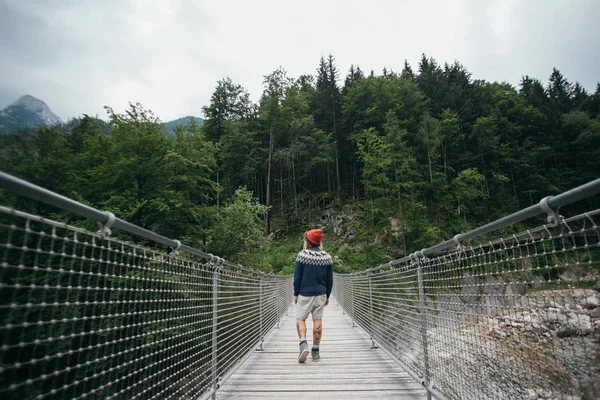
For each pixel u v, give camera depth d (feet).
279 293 28.02
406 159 93.97
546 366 4.07
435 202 102.73
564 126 126.93
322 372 12.38
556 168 119.03
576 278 3.66
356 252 89.04
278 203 126.11
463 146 120.98
